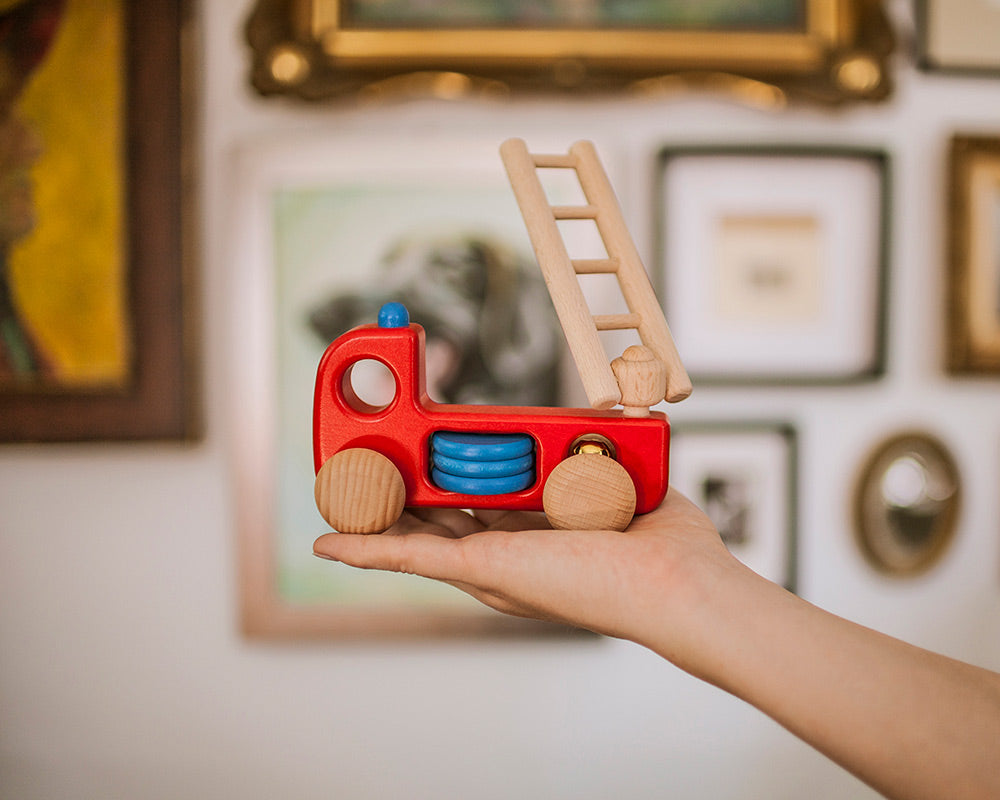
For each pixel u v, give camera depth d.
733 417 0.96
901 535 0.98
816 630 0.40
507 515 0.58
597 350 0.49
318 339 0.93
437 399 0.93
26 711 0.98
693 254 0.93
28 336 0.91
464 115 0.92
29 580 0.97
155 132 0.90
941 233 0.96
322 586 0.96
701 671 0.41
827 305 0.94
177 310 0.91
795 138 0.94
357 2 0.89
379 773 1.00
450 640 1.00
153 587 0.97
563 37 0.89
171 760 1.00
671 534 0.47
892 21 0.91
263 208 0.91
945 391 0.98
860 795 1.01
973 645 1.00
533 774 1.01
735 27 0.90
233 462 0.94
